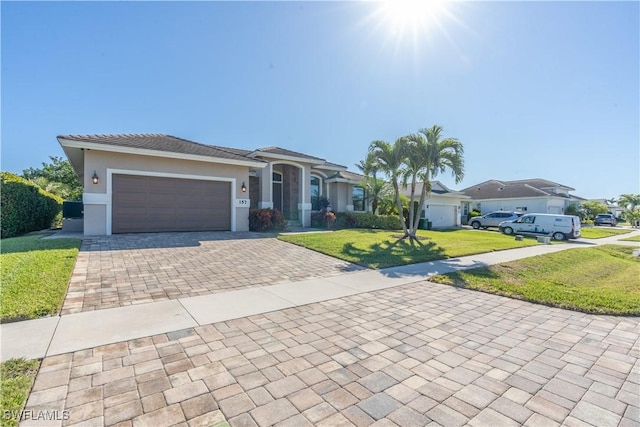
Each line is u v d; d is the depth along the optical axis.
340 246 11.78
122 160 12.47
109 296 5.57
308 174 20.03
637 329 4.51
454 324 4.65
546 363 3.44
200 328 4.29
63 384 2.85
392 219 21.84
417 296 6.19
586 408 2.63
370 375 3.14
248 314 4.91
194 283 6.61
